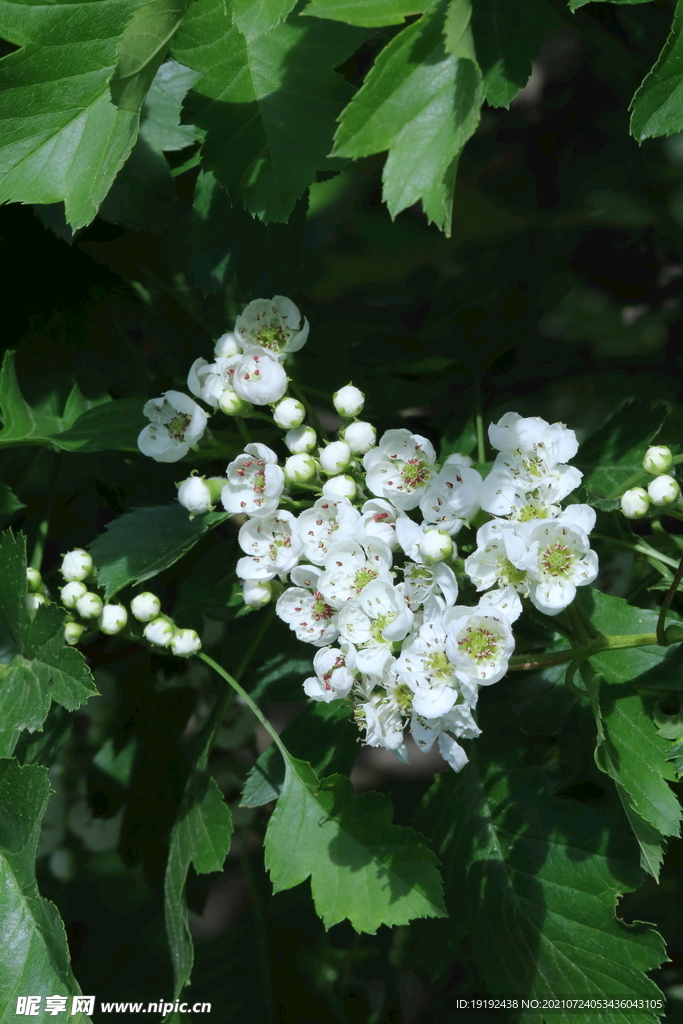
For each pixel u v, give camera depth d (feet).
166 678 2.86
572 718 2.68
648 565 2.75
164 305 2.84
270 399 2.59
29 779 2.60
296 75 2.53
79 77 2.53
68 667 2.60
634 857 2.64
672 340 2.85
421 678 2.47
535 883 2.66
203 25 2.49
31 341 2.80
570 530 2.48
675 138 2.86
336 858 2.60
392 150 2.41
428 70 2.40
